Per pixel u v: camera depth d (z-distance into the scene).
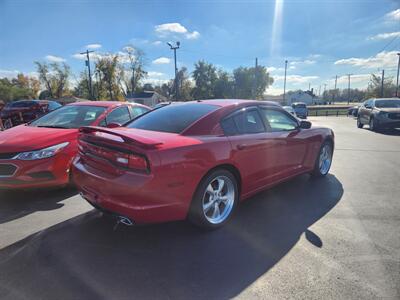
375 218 3.50
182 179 2.78
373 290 2.19
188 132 3.09
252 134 3.62
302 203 4.02
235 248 2.84
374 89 62.03
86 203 4.02
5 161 3.91
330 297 2.12
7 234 3.12
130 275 2.41
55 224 3.37
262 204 3.99
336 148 8.61
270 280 2.33
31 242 2.95
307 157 4.72
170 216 2.80
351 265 2.51
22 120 15.57
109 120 5.32
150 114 3.92
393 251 2.73
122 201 2.63
